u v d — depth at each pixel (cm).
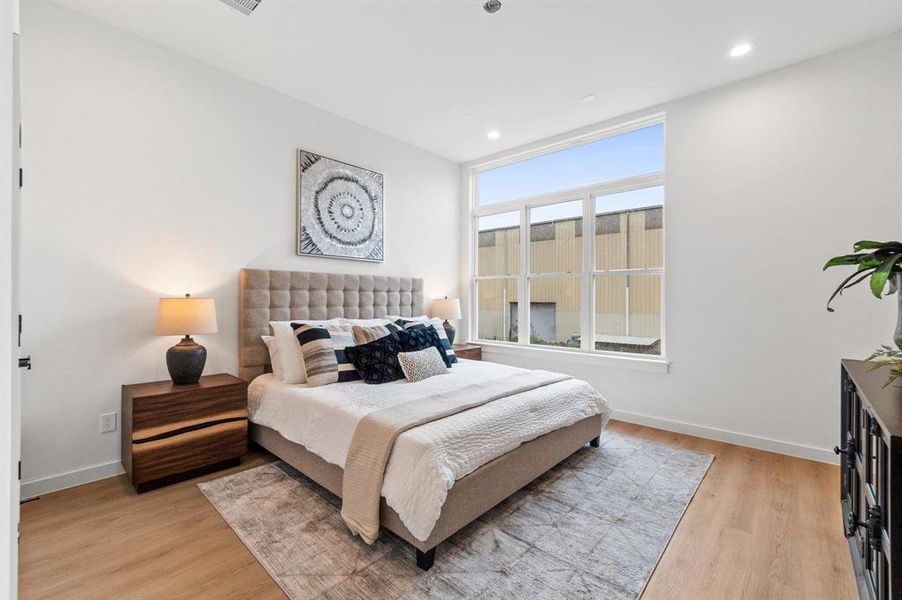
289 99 337
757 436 302
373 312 392
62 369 233
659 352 363
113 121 251
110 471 248
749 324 305
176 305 250
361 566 168
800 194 284
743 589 157
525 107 354
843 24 244
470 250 502
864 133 263
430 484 165
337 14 238
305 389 260
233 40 264
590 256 406
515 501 223
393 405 222
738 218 309
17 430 116
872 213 261
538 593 154
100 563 169
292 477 250
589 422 292
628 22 243
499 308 483
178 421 240
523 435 219
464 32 254
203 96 289
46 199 228
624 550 180
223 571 165
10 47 63
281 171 333
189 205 283
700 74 300
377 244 402
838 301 272
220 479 247
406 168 436
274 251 329
